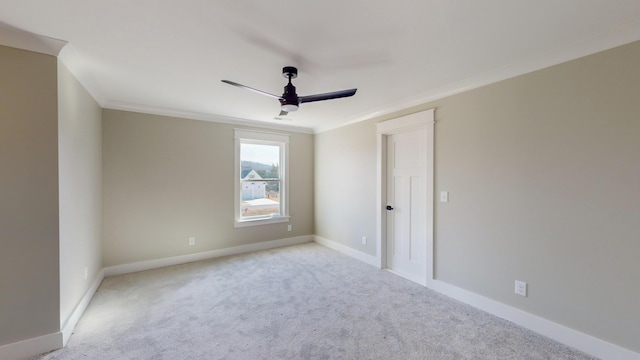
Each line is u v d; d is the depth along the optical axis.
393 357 1.89
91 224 2.88
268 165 4.86
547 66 2.14
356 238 4.21
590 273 1.95
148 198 3.68
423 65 2.30
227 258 4.16
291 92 2.33
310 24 1.70
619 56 1.81
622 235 1.82
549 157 2.14
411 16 1.61
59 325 1.99
